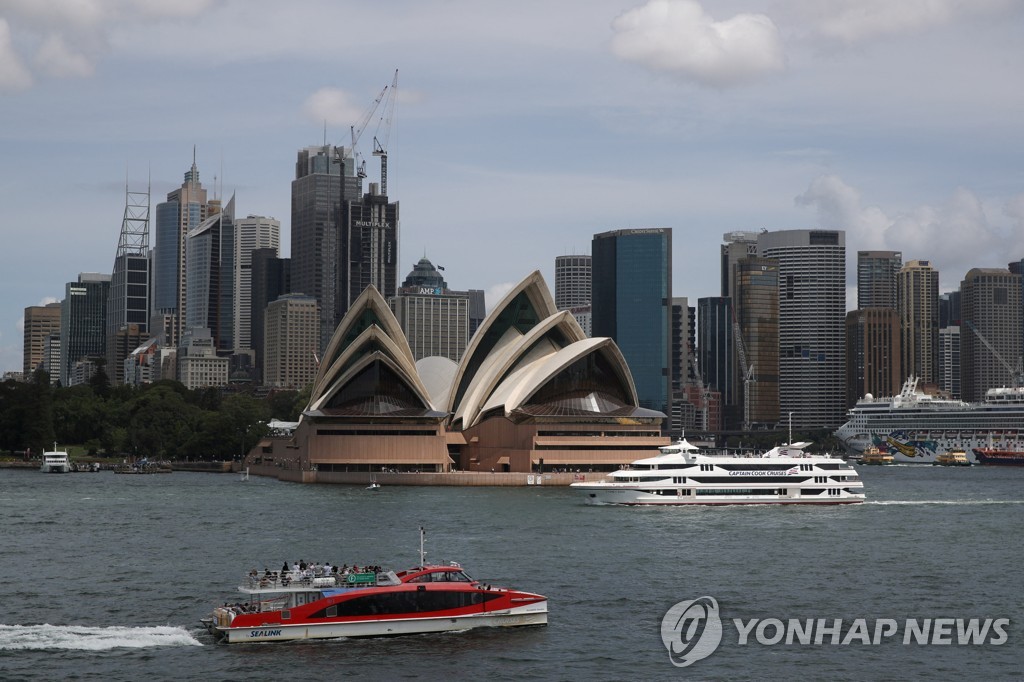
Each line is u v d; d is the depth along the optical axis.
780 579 177.00
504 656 129.25
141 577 173.62
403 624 137.38
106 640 134.25
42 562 189.12
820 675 125.12
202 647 131.88
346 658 127.75
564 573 178.62
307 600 135.50
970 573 185.50
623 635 138.88
